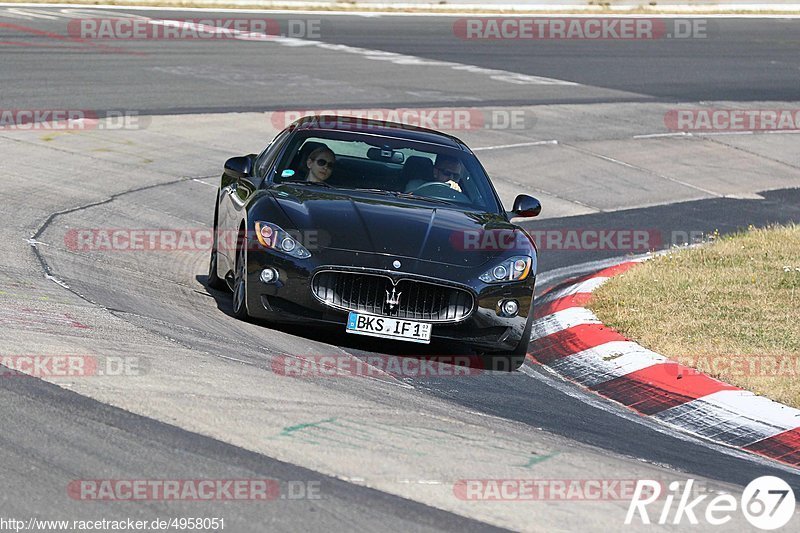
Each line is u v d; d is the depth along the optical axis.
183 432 18.75
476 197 30.75
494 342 27.19
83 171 45.75
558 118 72.56
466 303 26.55
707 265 40.03
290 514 16.00
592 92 83.50
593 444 22.08
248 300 27.05
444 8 129.88
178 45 85.81
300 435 19.42
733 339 30.42
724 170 65.31
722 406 25.67
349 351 27.00
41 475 16.33
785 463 22.98
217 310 29.20
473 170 31.72
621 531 17.08
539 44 106.94
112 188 43.94
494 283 26.72
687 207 56.12
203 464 17.48
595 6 137.38
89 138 51.94
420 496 17.36
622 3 140.25
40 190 41.34
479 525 16.52
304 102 67.81
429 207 29.23
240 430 19.25
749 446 23.91
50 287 27.89
